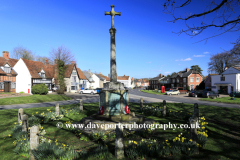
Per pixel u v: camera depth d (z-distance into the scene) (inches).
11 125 348.8
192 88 2383.1
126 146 220.8
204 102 879.1
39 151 185.9
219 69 2046.0
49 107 628.1
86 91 1659.7
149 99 1057.5
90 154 194.4
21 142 218.7
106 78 3415.4
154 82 3476.9
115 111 335.3
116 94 335.0
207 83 2004.2
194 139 212.7
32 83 1421.0
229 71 1540.4
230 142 252.4
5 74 1286.9
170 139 256.1
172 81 2797.7
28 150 201.5
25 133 255.1
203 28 233.9
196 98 1178.0
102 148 200.4
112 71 347.9
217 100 922.7
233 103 815.7
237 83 1445.6
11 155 206.1
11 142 249.6
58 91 1433.3
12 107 673.0
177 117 424.2
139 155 196.5
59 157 185.5
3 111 523.8
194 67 3051.2
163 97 1274.6
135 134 273.0
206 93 1154.7
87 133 280.1
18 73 1419.8
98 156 191.3
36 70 1492.4
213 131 311.3
